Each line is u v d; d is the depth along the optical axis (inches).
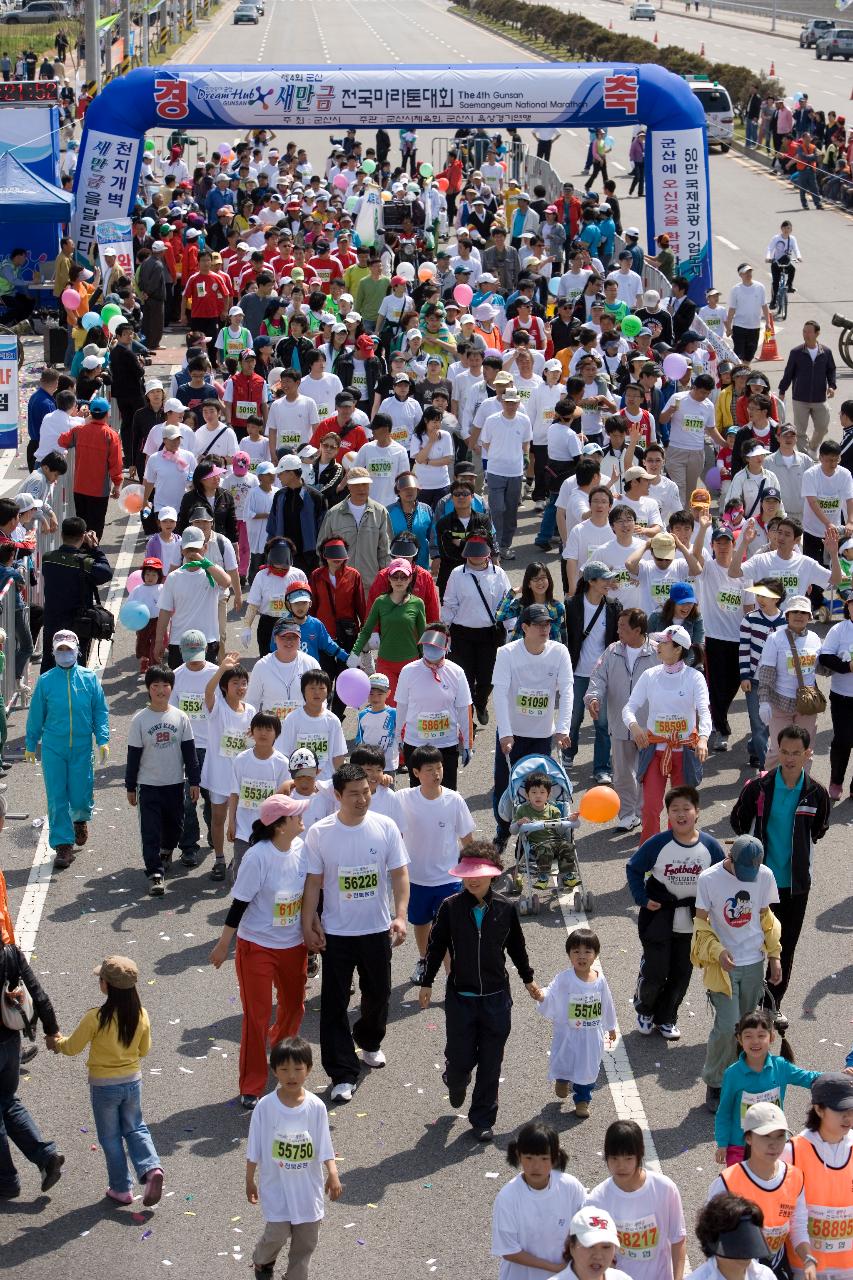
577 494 1406.3
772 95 4800.7
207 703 1072.2
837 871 1115.3
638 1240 633.0
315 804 930.7
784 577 1246.3
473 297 2220.7
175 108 2650.1
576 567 1301.7
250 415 1738.4
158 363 2399.1
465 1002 810.2
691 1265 736.3
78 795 1112.8
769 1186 645.3
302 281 2162.9
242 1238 751.1
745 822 904.9
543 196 3373.5
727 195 4190.5
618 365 1948.8
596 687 1144.8
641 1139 629.3
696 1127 829.8
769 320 2561.5
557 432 1657.2
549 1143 630.5
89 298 2384.4
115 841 1155.3
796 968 987.3
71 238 2682.1
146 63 5290.4
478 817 1180.5
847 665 1161.4
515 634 1184.2
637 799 1163.3
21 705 1360.7
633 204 3981.3
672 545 1229.7
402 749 1111.6
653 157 2748.5
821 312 2997.0
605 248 2805.1
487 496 1625.2
